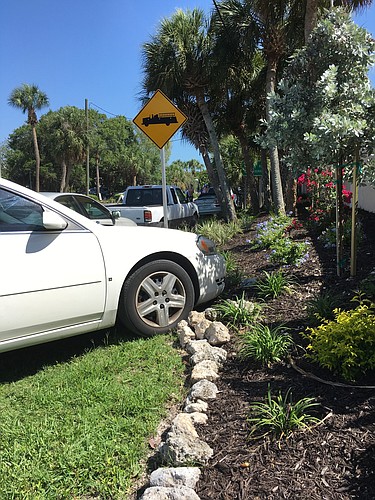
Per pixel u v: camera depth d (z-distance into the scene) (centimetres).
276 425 262
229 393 321
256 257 789
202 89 1553
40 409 329
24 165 6750
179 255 481
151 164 7600
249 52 1402
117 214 831
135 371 385
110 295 421
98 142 6094
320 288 532
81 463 261
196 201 2355
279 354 359
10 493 241
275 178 1194
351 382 307
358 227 721
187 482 231
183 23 1476
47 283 384
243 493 222
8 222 385
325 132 439
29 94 4194
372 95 486
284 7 1165
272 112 524
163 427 301
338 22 515
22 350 448
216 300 550
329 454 240
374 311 372
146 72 1527
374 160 526
